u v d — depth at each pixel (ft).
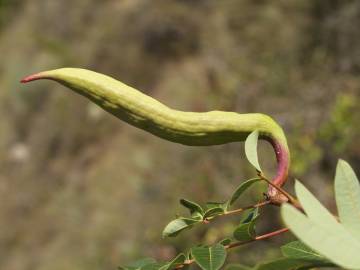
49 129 35.12
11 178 34.65
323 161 26.53
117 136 33.06
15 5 42.88
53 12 39.32
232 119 6.07
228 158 27.76
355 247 4.42
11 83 37.42
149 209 29.07
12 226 32.58
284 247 5.61
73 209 31.24
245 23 32.73
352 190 5.08
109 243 29.07
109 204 30.32
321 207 4.65
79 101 35.17
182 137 6.03
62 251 30.17
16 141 35.94
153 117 5.93
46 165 34.19
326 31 30.19
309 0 31.42
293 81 29.22
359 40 29.40
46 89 36.47
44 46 38.06
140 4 36.40
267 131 6.16
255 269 4.59
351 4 30.22
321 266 4.91
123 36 36.09
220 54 32.14
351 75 28.71
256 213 5.76
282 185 6.15
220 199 27.35
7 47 39.75
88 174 32.35
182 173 28.86
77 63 36.76
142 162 30.63
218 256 5.30
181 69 33.37
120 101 5.90
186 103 31.76
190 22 34.58
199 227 25.76
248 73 30.68
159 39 34.73
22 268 30.76
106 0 38.04
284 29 31.48
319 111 27.63
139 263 5.92
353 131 26.20
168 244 26.91
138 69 34.88
